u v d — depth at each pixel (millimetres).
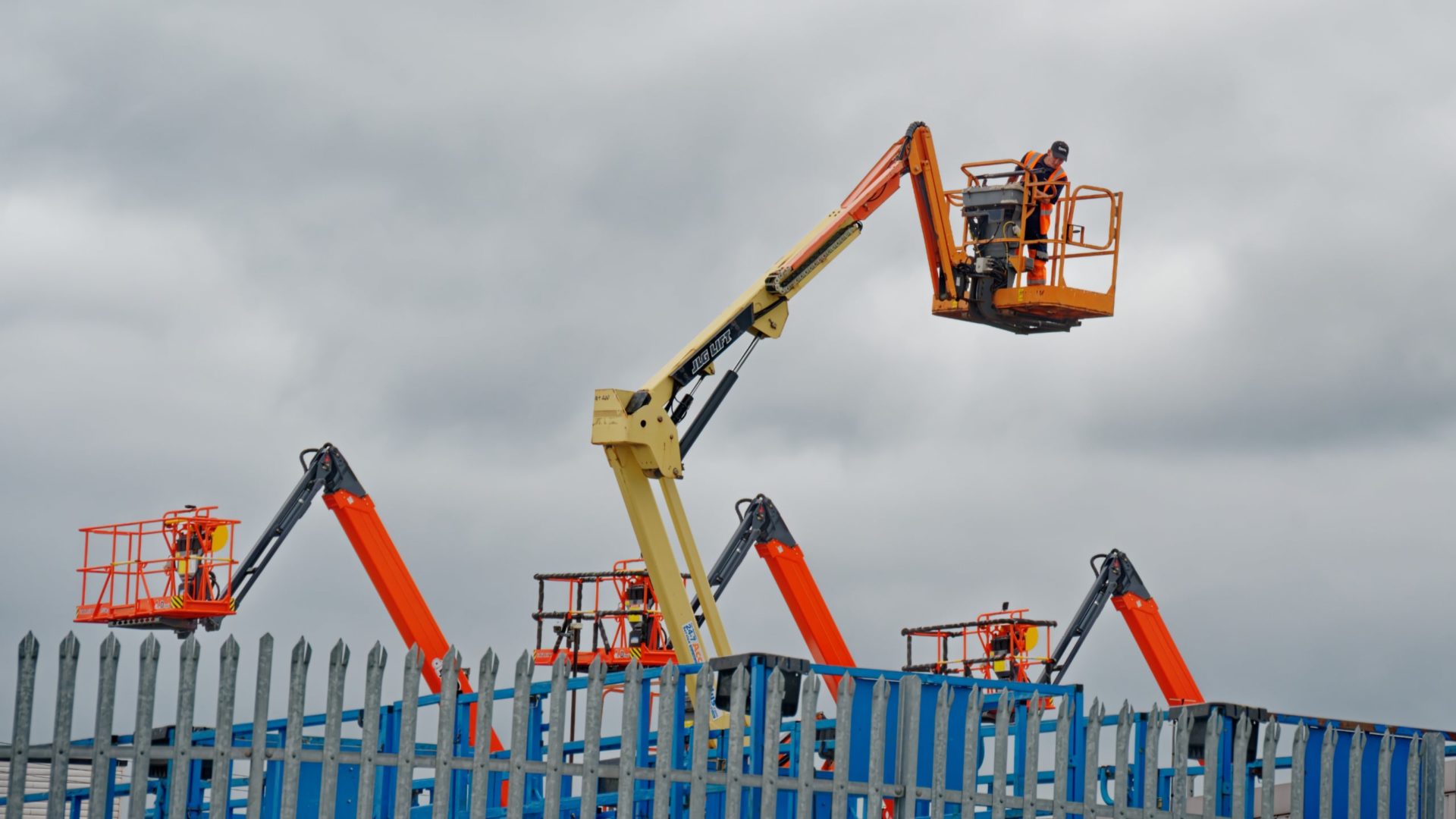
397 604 43781
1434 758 25719
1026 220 45781
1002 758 21047
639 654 47875
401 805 18125
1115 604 54156
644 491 40406
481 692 18594
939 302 45312
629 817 18875
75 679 16797
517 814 18547
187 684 17234
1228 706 23406
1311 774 25078
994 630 53875
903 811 20625
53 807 16578
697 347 41094
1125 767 22266
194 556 44000
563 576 49219
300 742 17656
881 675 21453
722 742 22375
